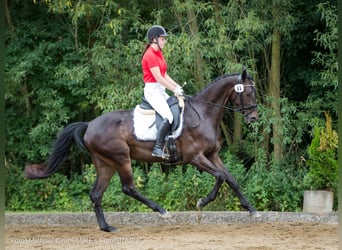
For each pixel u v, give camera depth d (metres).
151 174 14.94
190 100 11.52
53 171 11.48
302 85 17.80
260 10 15.38
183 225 12.38
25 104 17.36
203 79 15.82
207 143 11.26
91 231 11.44
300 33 17.16
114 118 11.36
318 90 16.80
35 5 17.50
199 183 14.54
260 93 17.09
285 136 15.38
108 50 15.54
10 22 17.19
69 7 15.53
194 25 15.56
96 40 16.95
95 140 11.27
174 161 11.39
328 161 13.45
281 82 17.75
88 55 16.73
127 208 14.70
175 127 11.16
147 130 11.20
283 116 15.64
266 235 10.76
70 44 16.94
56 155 11.47
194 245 9.55
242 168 15.05
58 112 16.48
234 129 16.97
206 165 11.18
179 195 14.53
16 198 16.12
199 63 15.64
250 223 12.59
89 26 16.78
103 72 16.08
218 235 10.78
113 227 11.34
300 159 15.78
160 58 11.17
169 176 15.28
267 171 15.13
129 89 15.45
